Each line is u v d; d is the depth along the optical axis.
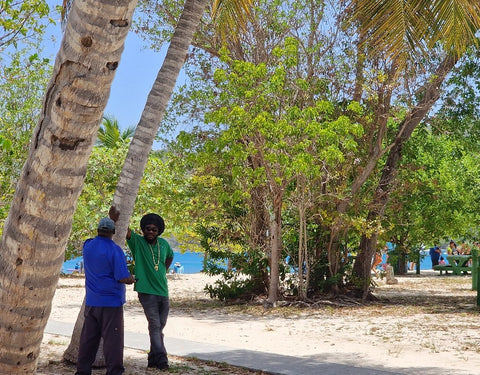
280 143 14.92
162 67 7.82
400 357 9.16
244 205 18.56
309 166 15.28
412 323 13.34
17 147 15.08
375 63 17.36
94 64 2.82
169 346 9.37
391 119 19.98
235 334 12.00
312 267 18.53
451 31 12.40
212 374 7.45
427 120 19.64
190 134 18.25
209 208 18.53
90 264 6.65
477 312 15.21
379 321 13.89
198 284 27.55
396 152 19.45
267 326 13.24
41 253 3.13
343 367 7.73
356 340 11.08
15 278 3.17
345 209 18.08
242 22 12.35
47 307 3.34
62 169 3.01
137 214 20.12
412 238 30.95
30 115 15.63
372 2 12.20
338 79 17.66
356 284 18.84
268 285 18.83
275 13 17.28
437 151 29.95
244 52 18.08
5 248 3.17
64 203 3.08
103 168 21.12
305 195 17.50
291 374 7.29
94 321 6.69
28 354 3.38
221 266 19.95
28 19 11.65
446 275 35.69
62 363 7.91
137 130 7.69
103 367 7.76
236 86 15.54
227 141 15.56
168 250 7.98
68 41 2.80
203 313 15.99
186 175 19.55
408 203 20.23
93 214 20.80
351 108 15.80
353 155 17.48
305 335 11.84
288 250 18.45
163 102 7.76
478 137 20.36
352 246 22.08
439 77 17.64
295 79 16.83
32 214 3.07
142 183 19.80
